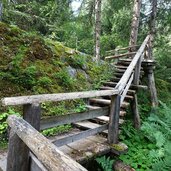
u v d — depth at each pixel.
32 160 1.96
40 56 6.01
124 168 3.97
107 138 4.24
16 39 5.83
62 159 1.19
